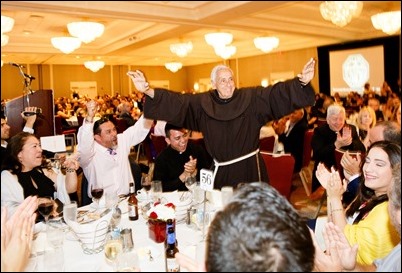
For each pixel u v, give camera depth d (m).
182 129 2.47
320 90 9.09
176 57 9.03
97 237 1.42
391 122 1.75
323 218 1.82
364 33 6.32
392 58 7.06
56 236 1.43
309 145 3.89
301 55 9.62
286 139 3.89
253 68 10.95
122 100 3.94
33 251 1.38
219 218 0.75
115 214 1.67
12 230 1.23
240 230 0.70
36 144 1.79
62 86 6.36
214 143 2.07
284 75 10.09
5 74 5.64
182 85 11.88
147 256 1.34
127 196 2.17
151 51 7.84
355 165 2.15
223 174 2.06
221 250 0.70
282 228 0.70
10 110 2.93
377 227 1.39
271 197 0.77
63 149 2.92
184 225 1.68
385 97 3.84
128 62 8.68
